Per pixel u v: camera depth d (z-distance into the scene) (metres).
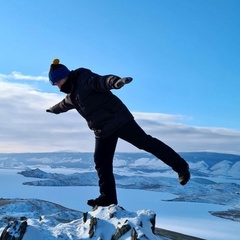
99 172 6.20
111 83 4.91
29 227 5.49
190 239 43.56
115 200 6.29
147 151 5.89
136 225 5.51
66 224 6.04
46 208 73.94
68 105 6.47
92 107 5.64
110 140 5.91
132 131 5.76
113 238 5.46
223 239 113.31
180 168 5.78
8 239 5.35
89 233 5.58
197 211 187.00
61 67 5.68
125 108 5.82
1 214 65.31
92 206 6.36
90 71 5.64
